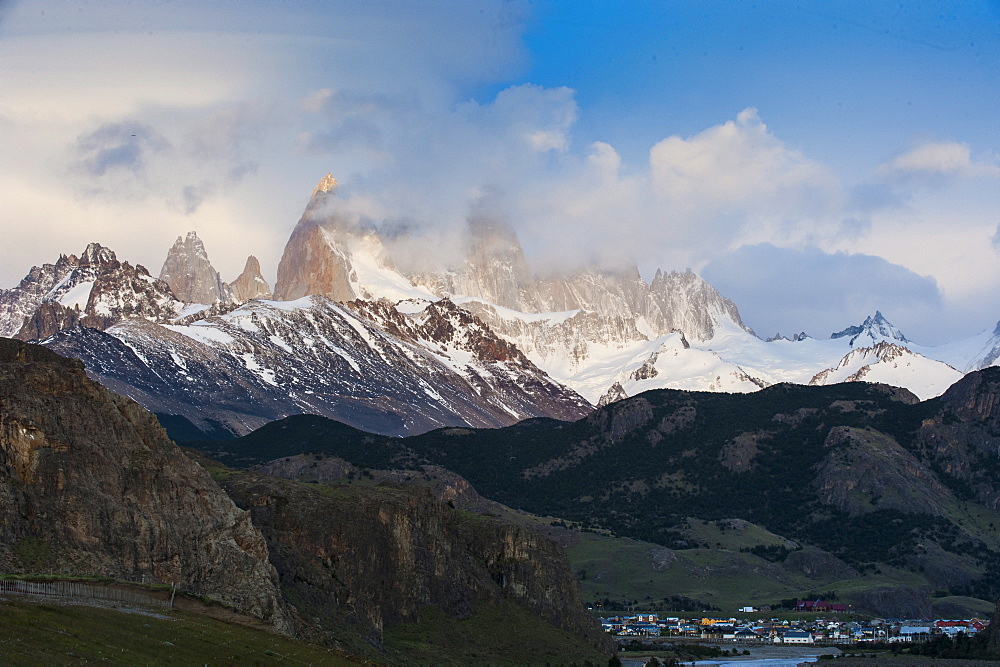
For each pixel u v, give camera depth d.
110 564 177.38
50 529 175.12
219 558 194.88
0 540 168.12
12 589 153.50
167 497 194.38
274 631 183.00
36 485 178.75
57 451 183.75
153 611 163.62
